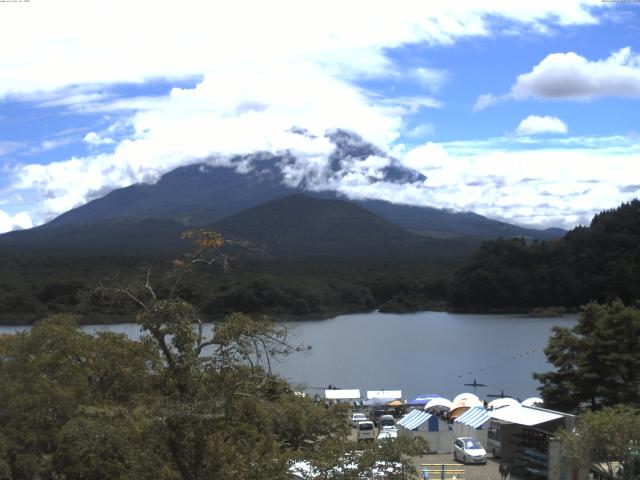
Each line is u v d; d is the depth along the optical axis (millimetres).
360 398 90562
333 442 28328
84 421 29703
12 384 33906
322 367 141000
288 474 26438
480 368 137000
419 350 164375
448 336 190625
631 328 56969
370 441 29188
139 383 39156
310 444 41312
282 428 39406
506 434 51125
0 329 145750
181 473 24281
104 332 42875
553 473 43062
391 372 133750
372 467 27422
